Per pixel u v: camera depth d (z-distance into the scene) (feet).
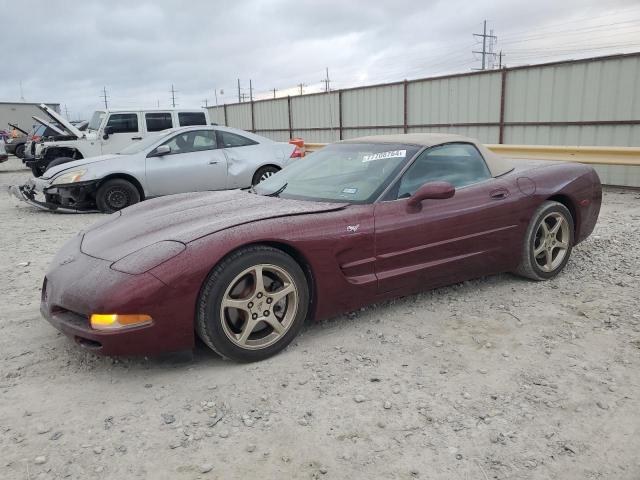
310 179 13.38
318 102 62.85
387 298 11.99
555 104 37.96
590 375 9.55
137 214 12.49
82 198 28.02
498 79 41.65
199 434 8.05
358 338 11.25
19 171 65.72
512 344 10.84
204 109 43.04
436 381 9.45
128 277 9.21
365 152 13.62
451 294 13.73
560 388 9.14
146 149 29.01
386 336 11.31
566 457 7.41
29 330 12.01
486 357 10.31
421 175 12.61
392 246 11.67
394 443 7.76
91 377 9.86
